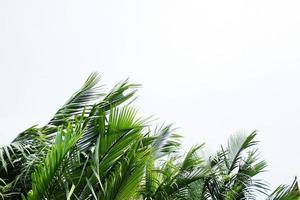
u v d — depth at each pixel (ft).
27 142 15.80
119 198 14.14
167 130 19.69
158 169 17.29
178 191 17.37
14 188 15.11
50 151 12.17
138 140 14.26
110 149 14.16
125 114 14.46
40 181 12.05
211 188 21.50
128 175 13.98
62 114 17.16
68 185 13.10
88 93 18.37
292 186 20.97
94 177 13.58
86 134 14.88
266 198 21.67
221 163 24.30
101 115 14.64
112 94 16.53
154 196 16.47
